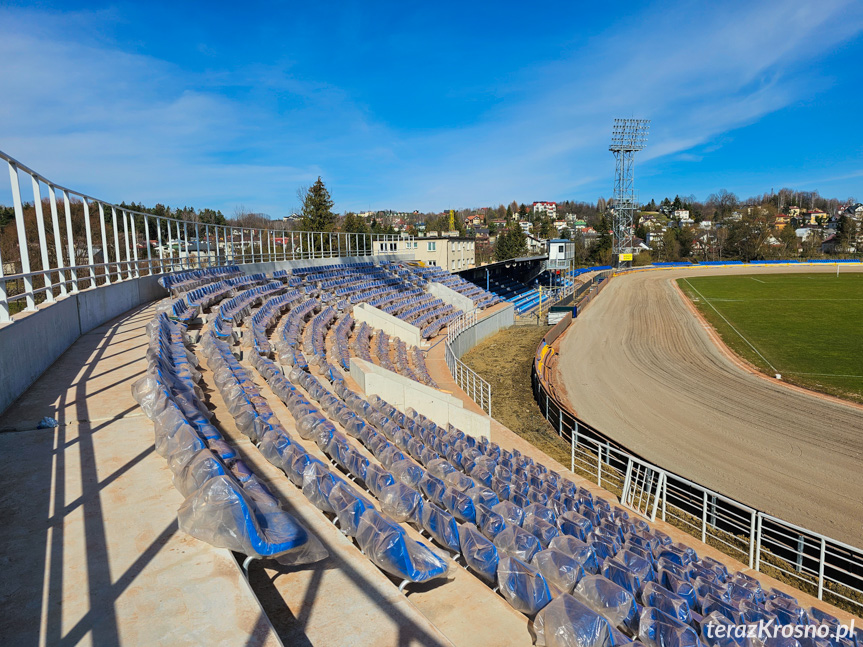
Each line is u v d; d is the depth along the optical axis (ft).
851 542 38.34
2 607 12.69
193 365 38.81
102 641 11.68
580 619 15.16
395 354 83.10
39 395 29.27
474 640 16.38
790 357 98.78
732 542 36.68
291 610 14.79
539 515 26.96
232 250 104.01
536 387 79.20
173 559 14.83
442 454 37.11
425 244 199.31
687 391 79.46
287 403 36.50
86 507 17.56
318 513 20.70
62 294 42.37
